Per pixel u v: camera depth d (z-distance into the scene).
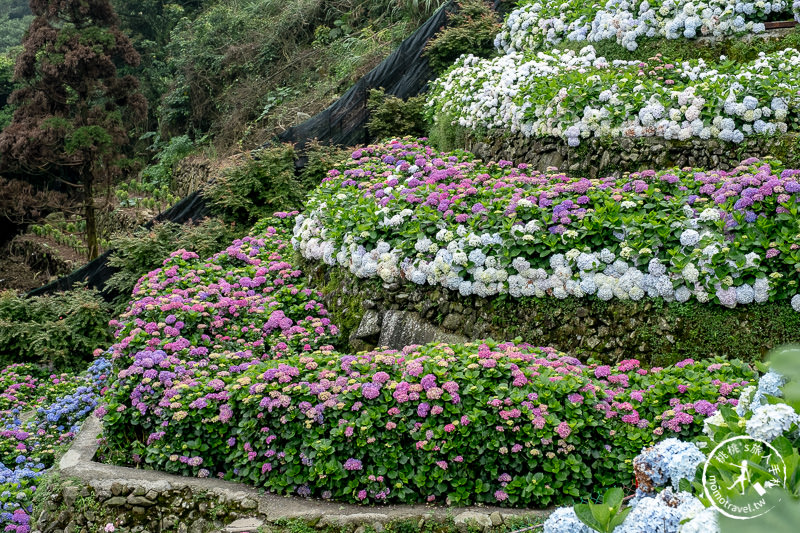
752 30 9.17
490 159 9.40
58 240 18.17
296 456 4.86
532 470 4.53
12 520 4.96
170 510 4.80
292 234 9.30
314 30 18.77
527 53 10.42
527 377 4.75
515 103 8.99
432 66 12.20
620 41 9.93
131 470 5.21
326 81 15.89
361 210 7.23
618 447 4.46
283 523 4.50
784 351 2.07
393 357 5.18
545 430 4.42
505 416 4.44
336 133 12.34
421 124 11.61
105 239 17.33
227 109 18.52
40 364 9.09
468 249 6.26
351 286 6.98
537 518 4.25
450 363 4.89
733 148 7.42
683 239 5.55
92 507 4.93
